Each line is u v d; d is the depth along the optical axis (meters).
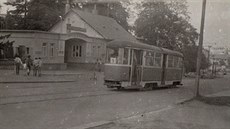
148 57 22.84
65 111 11.07
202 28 18.94
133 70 21.11
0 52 33.47
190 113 12.90
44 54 36.75
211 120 11.42
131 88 21.45
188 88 29.70
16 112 10.23
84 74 34.97
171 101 16.84
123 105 13.82
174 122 10.35
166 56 26.09
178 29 46.53
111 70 20.45
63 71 36.47
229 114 13.48
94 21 48.28
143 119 10.53
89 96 16.25
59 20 48.09
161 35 47.16
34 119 9.25
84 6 58.47
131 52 20.81
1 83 19.77
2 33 36.19
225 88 34.25
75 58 44.28
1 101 12.38
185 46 49.19
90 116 10.45
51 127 8.30
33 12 50.22
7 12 52.09
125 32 52.75
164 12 46.09
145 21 47.28
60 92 17.11
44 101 13.18
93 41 44.09
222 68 81.56
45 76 27.91
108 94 18.05
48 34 37.09
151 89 23.89
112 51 20.70
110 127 8.86
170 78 27.27
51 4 52.72
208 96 20.84
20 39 35.62
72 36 40.34
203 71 65.56
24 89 17.36
